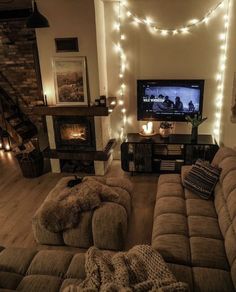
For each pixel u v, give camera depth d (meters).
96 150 4.50
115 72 4.63
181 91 4.38
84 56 4.13
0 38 5.59
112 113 4.86
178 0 4.11
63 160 4.80
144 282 1.85
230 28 3.97
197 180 3.05
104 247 2.84
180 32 4.25
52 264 2.12
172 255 2.16
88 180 3.30
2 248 2.39
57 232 2.87
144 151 4.32
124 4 4.27
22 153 4.50
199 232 2.42
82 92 4.28
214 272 2.00
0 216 3.58
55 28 4.07
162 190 3.13
